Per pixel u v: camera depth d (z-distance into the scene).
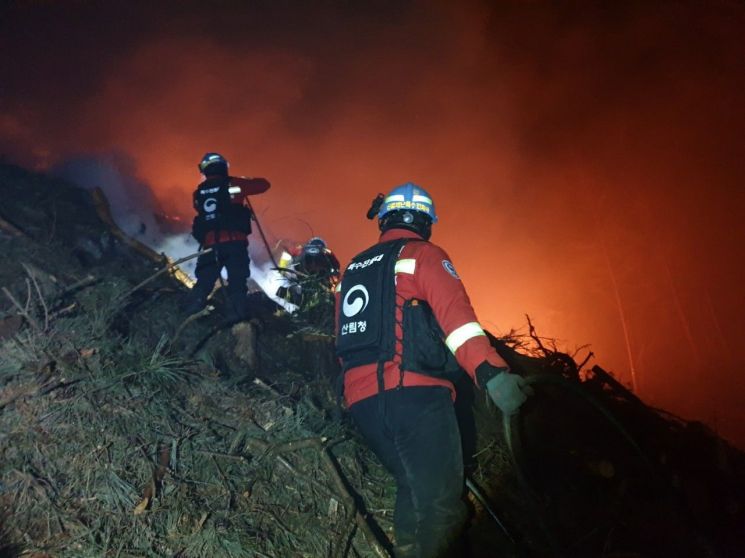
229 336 4.15
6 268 3.42
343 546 2.48
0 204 4.42
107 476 2.29
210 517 2.34
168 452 2.53
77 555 1.99
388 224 2.66
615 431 3.75
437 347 2.30
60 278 3.64
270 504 2.55
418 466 2.21
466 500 2.84
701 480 3.42
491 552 2.67
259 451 2.80
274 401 3.24
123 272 4.55
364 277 2.44
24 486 2.13
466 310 2.21
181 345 3.82
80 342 2.95
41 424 2.39
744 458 3.83
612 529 2.83
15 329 2.82
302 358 4.44
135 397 2.76
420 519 2.21
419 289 2.34
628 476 3.31
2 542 1.94
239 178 4.81
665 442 3.70
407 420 2.23
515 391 2.07
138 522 2.18
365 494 2.85
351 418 3.54
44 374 2.62
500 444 3.44
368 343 2.30
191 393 3.05
